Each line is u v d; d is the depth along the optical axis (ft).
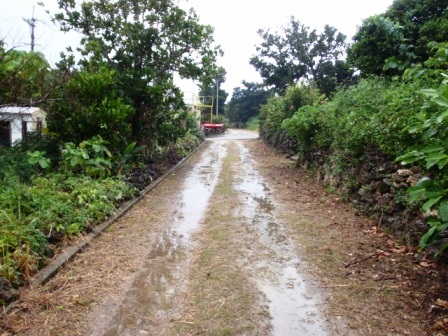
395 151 13.85
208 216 16.79
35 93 19.60
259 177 27.81
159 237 13.85
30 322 8.04
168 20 32.94
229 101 178.40
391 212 13.78
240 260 11.70
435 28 21.48
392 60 18.88
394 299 9.02
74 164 18.35
